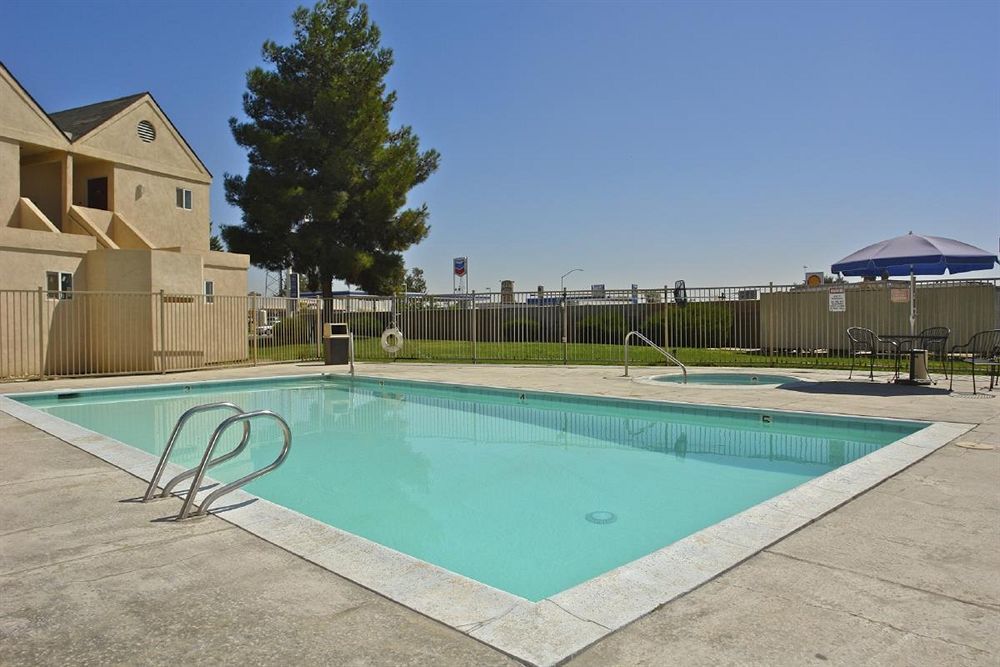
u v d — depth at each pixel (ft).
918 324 52.95
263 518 13.73
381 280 100.32
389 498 18.63
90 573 10.76
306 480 20.70
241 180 94.32
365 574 10.60
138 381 45.60
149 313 55.21
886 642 8.12
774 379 41.50
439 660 7.86
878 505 13.79
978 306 50.52
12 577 10.62
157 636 8.57
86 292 47.16
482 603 9.45
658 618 8.84
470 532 15.69
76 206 61.16
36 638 8.54
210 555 11.57
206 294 61.98
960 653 7.84
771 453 23.66
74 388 41.04
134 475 17.69
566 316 57.47
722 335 58.85
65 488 16.33
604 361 56.49
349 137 93.45
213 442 13.96
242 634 8.59
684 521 16.35
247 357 64.44
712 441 25.93
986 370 43.73
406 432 28.99
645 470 21.47
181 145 72.02
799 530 12.31
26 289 50.19
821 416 26.30
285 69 95.81
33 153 61.67
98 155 63.21
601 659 7.80
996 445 19.56
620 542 14.89
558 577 12.84
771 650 7.95
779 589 9.71
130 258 54.90
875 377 40.22
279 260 96.73
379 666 7.75
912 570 10.38
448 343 67.10
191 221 73.15
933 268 38.93
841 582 9.94
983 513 13.23
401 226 99.09
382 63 98.07
